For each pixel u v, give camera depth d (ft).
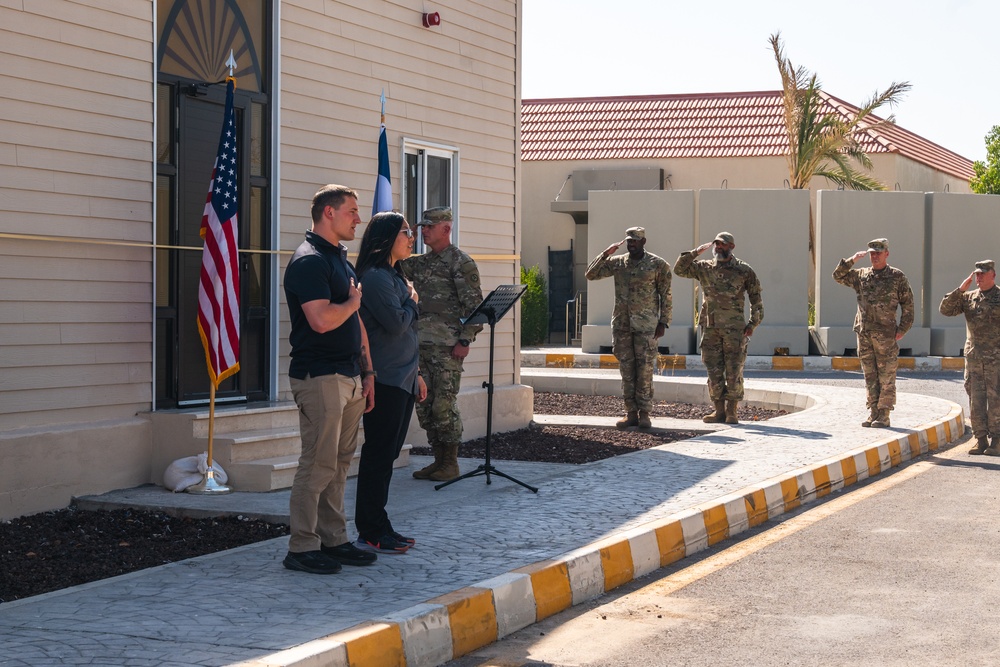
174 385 30.60
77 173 27.43
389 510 27.09
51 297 26.94
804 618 20.15
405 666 17.08
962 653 18.04
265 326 33.60
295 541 20.77
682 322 77.46
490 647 18.62
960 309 41.81
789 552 25.57
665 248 77.41
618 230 78.02
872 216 76.13
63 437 26.94
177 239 30.55
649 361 43.62
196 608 18.26
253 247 33.17
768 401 56.65
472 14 42.11
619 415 49.96
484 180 42.98
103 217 28.07
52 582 20.97
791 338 75.61
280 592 19.25
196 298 31.35
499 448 39.27
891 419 45.65
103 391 28.35
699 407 55.01
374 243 22.47
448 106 40.91
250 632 16.84
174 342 30.58
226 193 28.43
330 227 20.39
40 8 26.48
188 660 15.48
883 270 42.75
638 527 24.59
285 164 33.88
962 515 29.76
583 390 59.31
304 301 19.92
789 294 75.82
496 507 27.27
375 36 37.29
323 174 35.29
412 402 22.80
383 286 22.13
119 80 28.43
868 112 92.02
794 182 94.02
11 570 21.68
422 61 39.55
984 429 41.45
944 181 119.44
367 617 17.60
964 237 76.84
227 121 28.43
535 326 99.50
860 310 43.29
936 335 76.64
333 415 20.34
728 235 44.52
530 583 20.27
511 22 44.34
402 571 20.76
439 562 21.50
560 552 22.25
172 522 25.93
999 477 36.14
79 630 16.99
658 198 77.36
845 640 18.78
